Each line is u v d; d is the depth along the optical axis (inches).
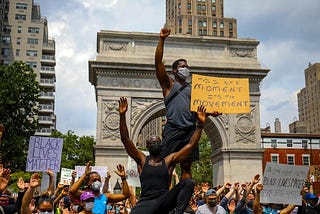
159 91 1924.2
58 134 3430.1
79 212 444.1
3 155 1860.2
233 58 2044.8
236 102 350.9
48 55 4126.5
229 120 1939.0
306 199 558.6
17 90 1921.8
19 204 410.0
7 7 4094.5
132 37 1989.4
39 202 448.8
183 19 5359.3
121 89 1907.0
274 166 501.4
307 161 2760.8
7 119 1931.6
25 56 4037.9
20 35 4062.5
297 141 2790.4
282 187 500.4
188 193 252.4
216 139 2010.3
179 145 327.0
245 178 1879.9
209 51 2037.4
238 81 355.9
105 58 1923.0
